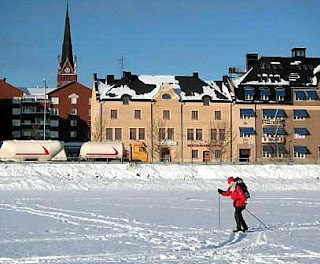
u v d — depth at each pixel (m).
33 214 33.94
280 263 18.39
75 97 135.75
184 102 97.44
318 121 99.50
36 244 22.38
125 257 19.48
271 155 98.06
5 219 31.28
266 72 102.81
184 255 19.86
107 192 56.75
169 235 25.06
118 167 69.81
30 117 130.50
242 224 26.48
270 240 23.64
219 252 20.50
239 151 97.75
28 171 67.31
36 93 139.75
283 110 98.94
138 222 30.09
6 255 19.80
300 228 28.02
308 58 106.31
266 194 56.34
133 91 98.44
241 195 26.33
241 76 107.19
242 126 98.00
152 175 69.19
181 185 63.69
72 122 135.38
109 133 96.00
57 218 31.83
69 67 172.00
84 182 63.00
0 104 131.75
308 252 20.53
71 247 21.61
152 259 19.12
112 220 30.98
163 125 96.94
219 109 98.19
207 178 69.44
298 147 98.62
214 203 43.59
